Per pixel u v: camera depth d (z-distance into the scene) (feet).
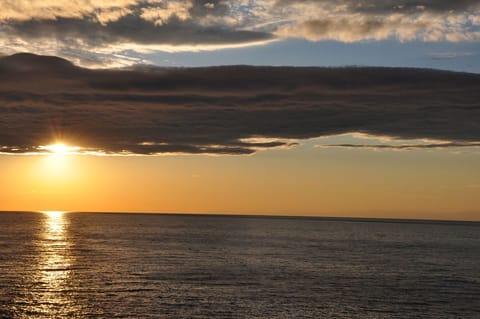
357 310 182.29
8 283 217.97
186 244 445.37
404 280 252.01
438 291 221.87
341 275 264.31
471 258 374.63
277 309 180.86
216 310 177.68
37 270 258.98
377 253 399.65
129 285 219.61
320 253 383.86
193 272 262.06
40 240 462.60
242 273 261.85
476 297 209.77
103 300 189.37
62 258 314.14
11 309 173.37
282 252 383.24
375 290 220.84
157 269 271.08
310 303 191.11
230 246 430.61
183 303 186.70
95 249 378.53
